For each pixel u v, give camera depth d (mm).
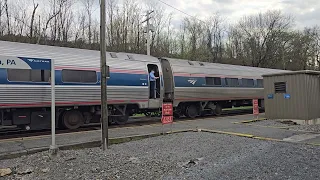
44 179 5898
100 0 8734
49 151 7734
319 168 6371
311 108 14164
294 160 7059
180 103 17297
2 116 10750
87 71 12453
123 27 34094
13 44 10984
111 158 7430
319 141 9430
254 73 22375
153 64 15203
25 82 10766
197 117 18484
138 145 9125
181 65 17234
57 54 11766
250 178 5781
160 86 15398
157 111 15750
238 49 51156
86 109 13133
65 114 12328
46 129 12555
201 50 42219
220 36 47719
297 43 54125
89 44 30984
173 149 8414
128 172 6254
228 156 7543
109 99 13094
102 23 8672
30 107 10984
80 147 8844
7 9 26234
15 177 6062
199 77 17875
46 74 11305
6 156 7473
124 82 13633
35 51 11258
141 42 35188
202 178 5840
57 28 28828
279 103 15156
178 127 12867
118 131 11469
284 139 9812
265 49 49969
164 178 5867
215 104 19594
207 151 8109
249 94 21453
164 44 39438
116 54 14031
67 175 6102
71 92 11891
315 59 58906
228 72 20094
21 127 11602
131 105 14477
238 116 18797
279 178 5742
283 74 14898
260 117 17391
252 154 7711
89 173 6215
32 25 26609
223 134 10891
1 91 10219
